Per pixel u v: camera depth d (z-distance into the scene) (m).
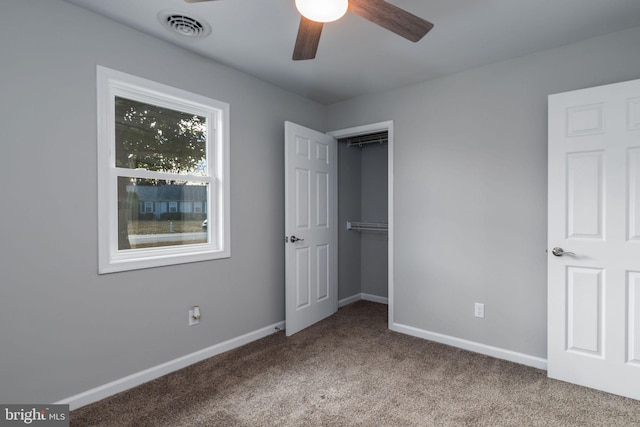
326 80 2.94
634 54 2.07
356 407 1.88
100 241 1.95
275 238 3.10
